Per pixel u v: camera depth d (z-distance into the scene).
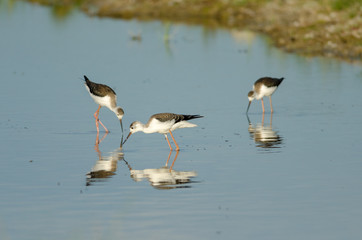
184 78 22.92
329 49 27.16
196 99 19.69
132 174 12.51
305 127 16.28
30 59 26.91
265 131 15.98
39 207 10.59
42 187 11.67
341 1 30.80
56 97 20.23
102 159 13.70
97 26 36.25
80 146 14.86
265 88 18.27
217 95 20.28
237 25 34.97
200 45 29.95
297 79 22.38
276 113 18.09
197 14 38.44
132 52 28.47
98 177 12.31
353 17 29.28
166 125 14.38
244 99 19.86
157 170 12.78
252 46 29.23
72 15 41.22
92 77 23.20
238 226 9.68
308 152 13.85
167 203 10.73
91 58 27.06
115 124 17.20
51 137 15.62
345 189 11.31
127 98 19.84
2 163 13.30
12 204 10.73
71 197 11.09
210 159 13.52
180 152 14.24
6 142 15.05
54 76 23.45
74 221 9.93
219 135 15.74
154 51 28.70
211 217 10.05
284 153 13.84
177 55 27.59
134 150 14.55
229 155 13.81
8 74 23.80
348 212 10.20
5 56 27.59
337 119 17.00
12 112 18.16
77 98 20.19
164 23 36.56
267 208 10.42
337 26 28.69
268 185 11.61
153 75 23.52
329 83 21.59
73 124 17.08
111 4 42.03
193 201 10.80
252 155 13.74
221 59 26.44
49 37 32.81
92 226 9.73
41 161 13.48
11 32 34.53
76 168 12.95
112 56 27.52
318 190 11.27
